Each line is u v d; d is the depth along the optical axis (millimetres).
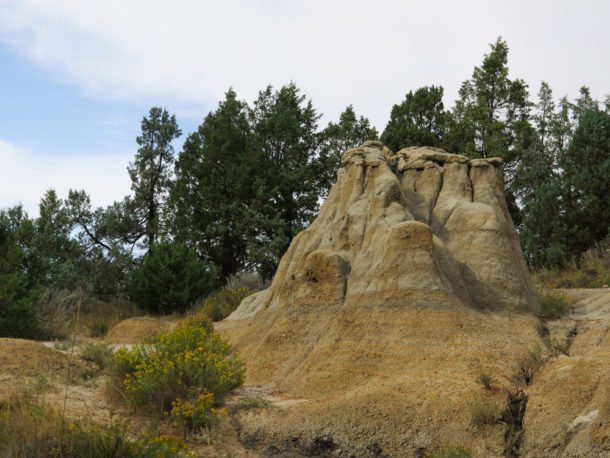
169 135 37469
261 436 9719
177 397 10531
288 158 35000
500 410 9211
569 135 34312
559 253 24906
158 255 27062
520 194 34500
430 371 10633
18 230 26641
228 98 36438
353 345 11766
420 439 9070
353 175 16047
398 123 33594
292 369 12484
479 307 13141
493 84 36906
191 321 17953
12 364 11914
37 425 8055
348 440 9320
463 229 14477
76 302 26297
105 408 10469
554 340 11781
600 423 8523
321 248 15586
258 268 32281
